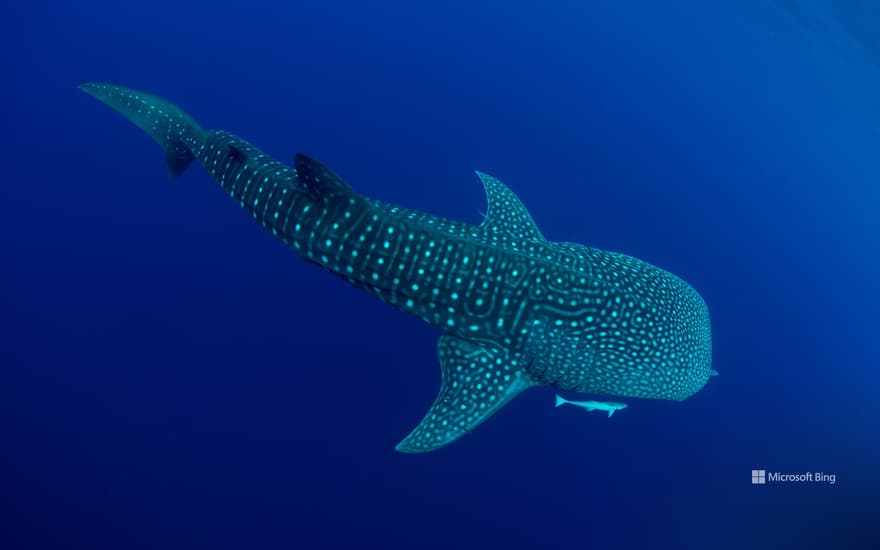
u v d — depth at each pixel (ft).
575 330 17.92
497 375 18.03
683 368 18.75
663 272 21.36
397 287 18.13
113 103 23.88
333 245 18.10
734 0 43.88
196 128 23.02
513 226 20.77
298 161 17.42
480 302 18.02
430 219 18.97
